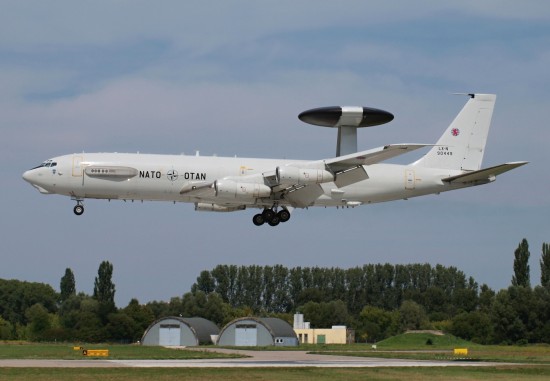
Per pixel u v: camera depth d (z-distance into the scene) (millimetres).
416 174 93500
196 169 86000
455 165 95750
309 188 87750
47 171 84062
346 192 91250
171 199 86562
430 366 68062
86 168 84000
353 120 90438
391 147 81438
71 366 63375
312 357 87688
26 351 95062
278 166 85688
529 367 68375
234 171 87062
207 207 91750
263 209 91375
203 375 56156
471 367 67375
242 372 58594
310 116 90250
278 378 55156
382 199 93375
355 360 80188
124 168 84312
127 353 91562
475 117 96688
